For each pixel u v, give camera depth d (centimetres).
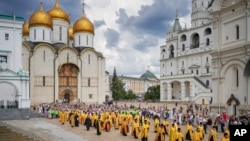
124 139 2495
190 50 8650
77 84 6650
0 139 2203
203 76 7856
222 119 2828
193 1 9588
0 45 4834
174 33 9781
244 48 3108
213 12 3634
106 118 2994
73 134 2755
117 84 11731
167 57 9669
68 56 6569
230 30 3416
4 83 4288
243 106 3131
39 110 4641
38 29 6569
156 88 10169
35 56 6184
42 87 6222
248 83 3088
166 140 2473
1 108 4197
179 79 7594
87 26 7044
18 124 3447
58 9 7212
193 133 2327
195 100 6831
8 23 4900
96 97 6831
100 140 2444
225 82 3488
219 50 3525
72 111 3825
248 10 3072
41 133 2784
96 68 6881
